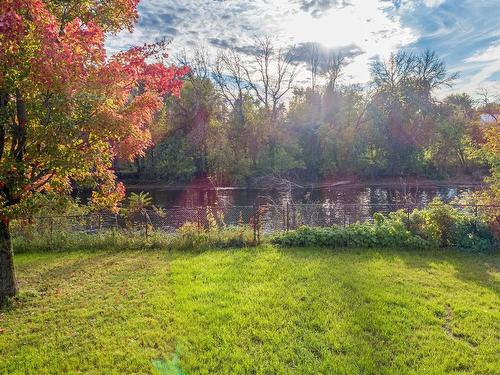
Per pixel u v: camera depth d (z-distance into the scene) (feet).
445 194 99.96
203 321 17.54
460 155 132.05
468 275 24.23
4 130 19.80
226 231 35.09
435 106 138.00
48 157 18.93
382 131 133.69
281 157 128.36
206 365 13.98
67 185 23.38
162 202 97.35
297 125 141.49
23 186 18.98
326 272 24.64
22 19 15.38
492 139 37.42
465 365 13.82
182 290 21.66
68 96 17.13
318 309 18.58
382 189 114.93
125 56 21.18
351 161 133.49
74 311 19.38
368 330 16.53
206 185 125.70
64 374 13.78
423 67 139.33
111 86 19.01
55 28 16.97
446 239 32.17
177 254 31.04
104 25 22.62
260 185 122.72
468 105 179.22
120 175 132.77
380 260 27.73
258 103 143.64
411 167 132.46
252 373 13.55
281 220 44.01
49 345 15.94
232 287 22.03
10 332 17.30
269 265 26.40
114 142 22.39
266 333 16.20
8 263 21.62
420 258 28.53
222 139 131.34
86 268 27.58
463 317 17.83
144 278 24.47
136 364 14.19
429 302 19.43
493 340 15.58
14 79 16.80
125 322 17.80
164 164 128.16
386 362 14.02
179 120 134.62
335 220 45.68
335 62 141.90
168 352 15.03
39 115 18.38
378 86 138.72
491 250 30.86
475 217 32.86
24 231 32.91
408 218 33.58
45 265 28.73
